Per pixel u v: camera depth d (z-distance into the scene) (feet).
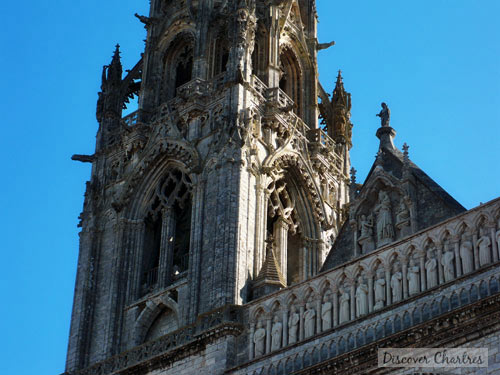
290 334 235.40
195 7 330.54
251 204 280.10
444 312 205.46
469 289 205.36
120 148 315.58
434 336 204.44
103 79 338.34
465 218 215.72
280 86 332.60
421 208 246.27
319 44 343.46
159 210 301.22
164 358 257.75
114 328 284.82
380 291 222.48
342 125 335.26
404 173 249.34
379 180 254.06
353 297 226.99
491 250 209.56
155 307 281.95
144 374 261.44
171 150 299.99
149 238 301.63
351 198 256.52
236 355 246.06
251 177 284.20
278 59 319.68
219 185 280.51
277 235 295.28
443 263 215.10
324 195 311.68
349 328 220.64
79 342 286.05
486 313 199.31
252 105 297.33
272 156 294.05
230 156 283.38
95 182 314.96
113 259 297.12
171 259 289.94
